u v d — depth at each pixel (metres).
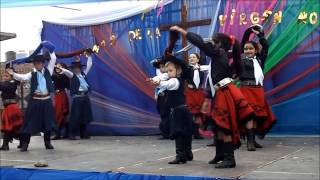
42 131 6.92
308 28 7.12
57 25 8.80
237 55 4.90
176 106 5.24
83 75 8.37
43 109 6.92
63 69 8.08
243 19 7.47
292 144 6.51
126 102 8.39
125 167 5.10
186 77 5.34
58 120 8.38
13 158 6.12
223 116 4.81
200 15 7.73
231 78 4.96
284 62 7.28
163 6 7.96
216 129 4.88
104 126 8.55
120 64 8.41
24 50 9.35
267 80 7.38
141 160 5.61
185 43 7.44
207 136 7.47
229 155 4.85
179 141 5.25
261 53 6.51
